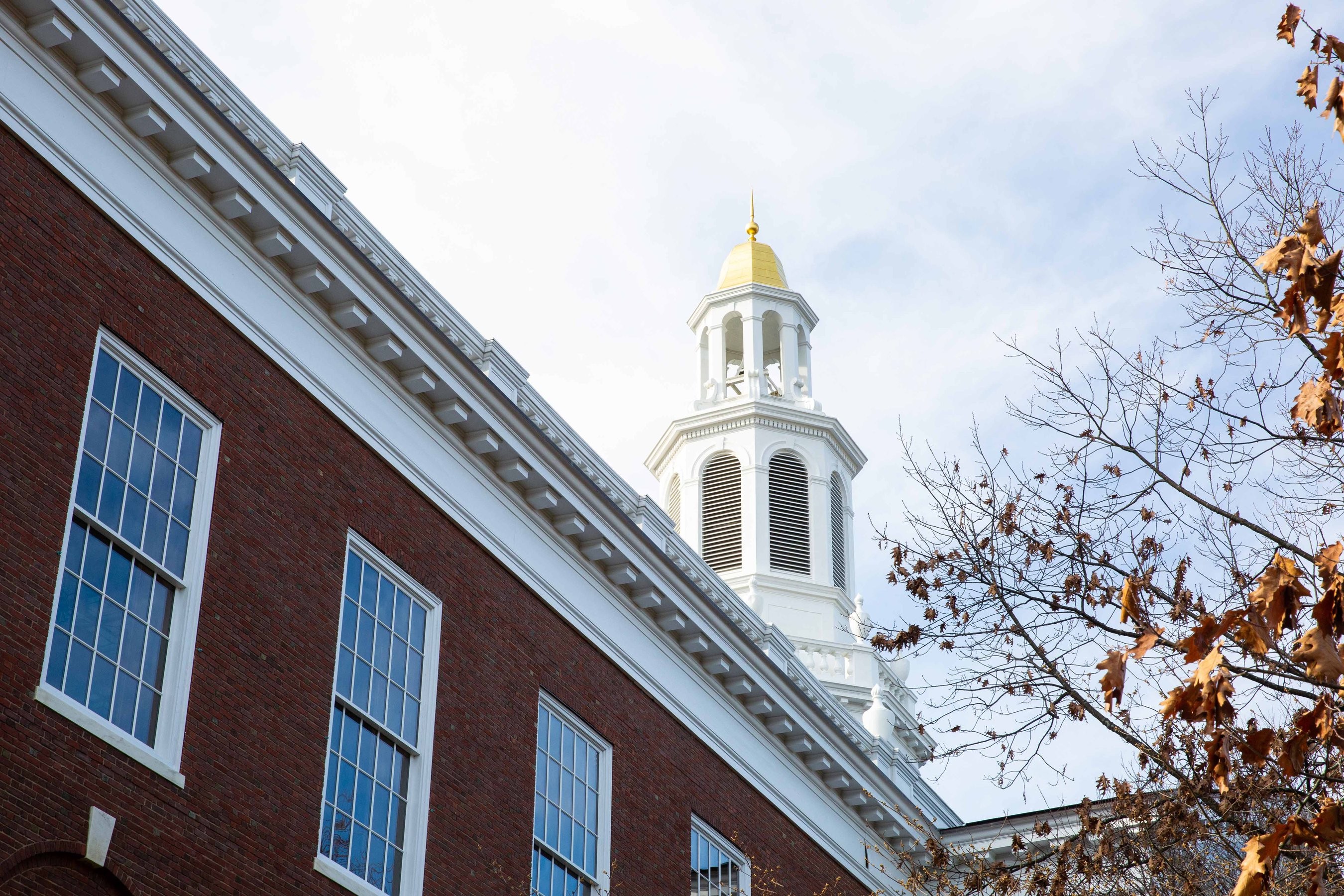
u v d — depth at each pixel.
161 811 16.38
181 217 19.08
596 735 24.52
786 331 55.78
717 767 27.45
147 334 18.11
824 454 53.06
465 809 21.03
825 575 50.91
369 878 19.22
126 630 16.80
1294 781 18.95
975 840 31.42
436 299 24.06
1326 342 14.48
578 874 23.20
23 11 17.44
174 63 18.50
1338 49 12.78
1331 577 11.84
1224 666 11.91
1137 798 19.50
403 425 22.05
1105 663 12.08
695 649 27.34
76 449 16.66
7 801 14.77
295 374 20.25
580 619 24.86
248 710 17.91
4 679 15.06
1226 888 19.06
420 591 21.50
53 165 17.45
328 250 20.62
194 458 18.36
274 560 18.98
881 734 43.72
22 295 16.59
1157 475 18.78
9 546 15.53
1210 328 18.73
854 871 30.59
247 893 17.14
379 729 20.05
